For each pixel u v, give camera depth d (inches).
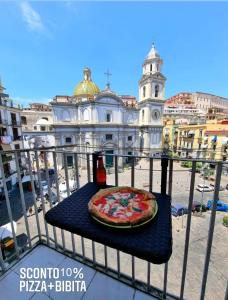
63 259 88.6
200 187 626.2
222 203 498.3
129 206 51.9
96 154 75.2
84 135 1017.5
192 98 2760.8
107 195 59.8
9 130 765.3
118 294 71.9
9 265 83.9
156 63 1112.8
